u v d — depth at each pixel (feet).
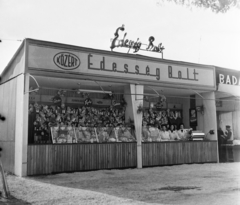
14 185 34.45
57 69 43.29
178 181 37.01
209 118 60.23
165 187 33.17
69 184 35.17
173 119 64.69
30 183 35.65
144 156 50.03
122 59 49.06
